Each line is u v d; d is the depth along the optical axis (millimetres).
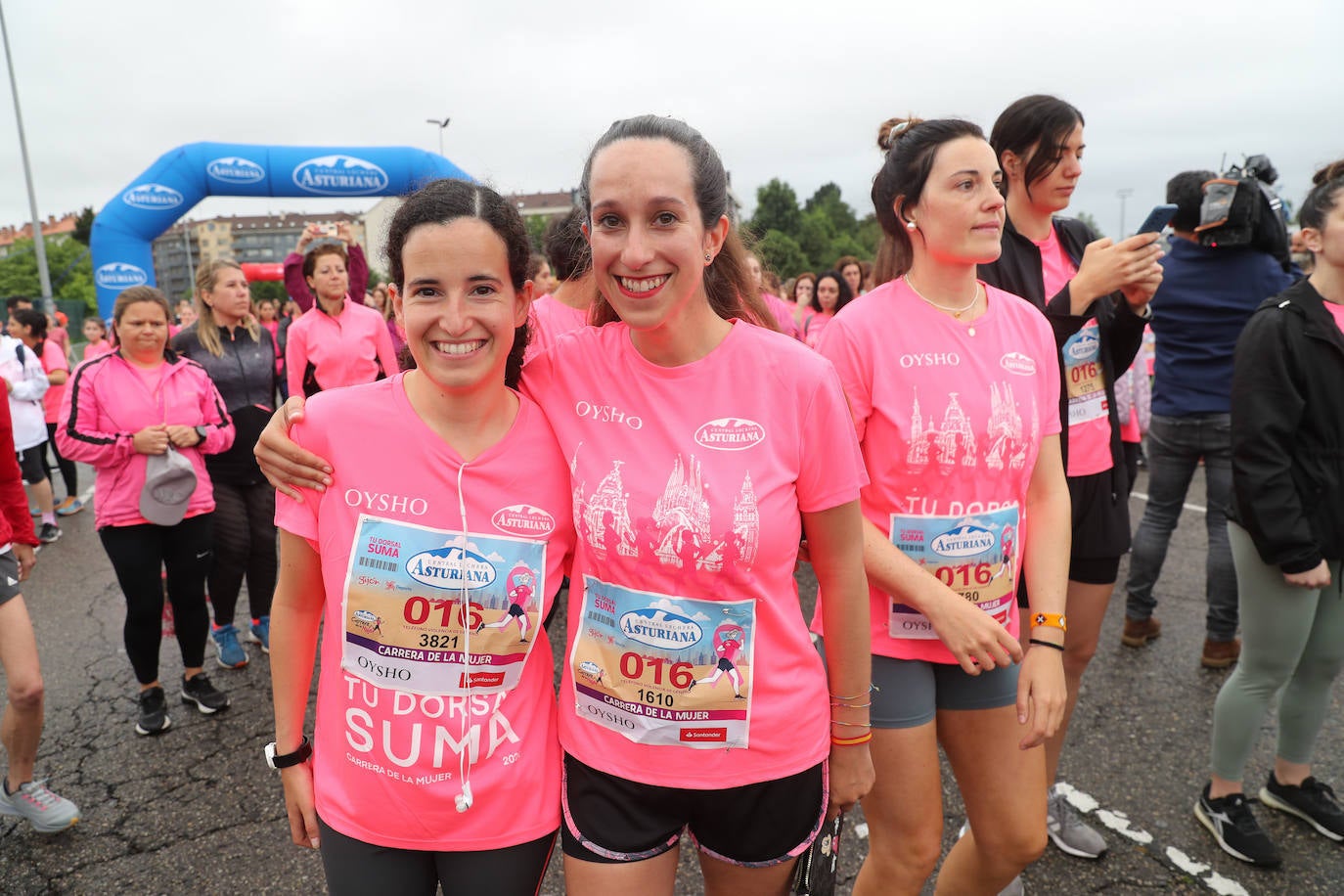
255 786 3096
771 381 1427
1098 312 2393
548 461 1481
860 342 1803
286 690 1582
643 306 1362
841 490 1466
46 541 6688
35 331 7582
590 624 1471
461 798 1426
